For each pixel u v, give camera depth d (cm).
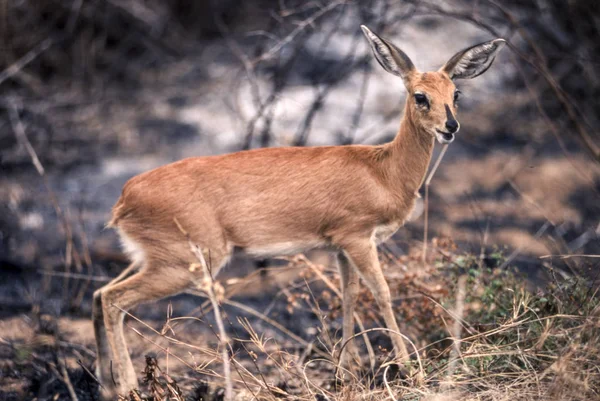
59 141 1769
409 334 984
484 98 1936
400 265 1001
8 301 1159
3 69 1833
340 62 1892
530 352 761
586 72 1705
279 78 1477
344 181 901
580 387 687
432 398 714
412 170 915
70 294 1172
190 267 813
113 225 907
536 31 1847
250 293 1224
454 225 1420
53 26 1998
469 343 833
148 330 1080
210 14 2273
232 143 1712
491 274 982
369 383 778
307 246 914
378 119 1784
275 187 895
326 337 880
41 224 1429
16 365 939
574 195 1534
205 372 792
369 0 1448
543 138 1775
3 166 1639
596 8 1709
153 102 1955
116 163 1697
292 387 870
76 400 834
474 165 1719
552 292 869
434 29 2028
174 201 877
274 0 2305
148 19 2159
